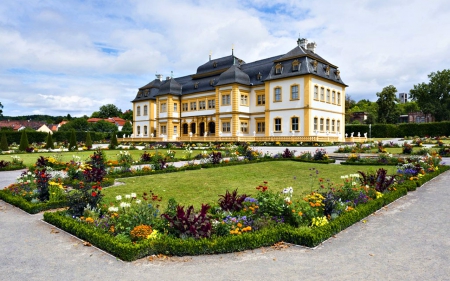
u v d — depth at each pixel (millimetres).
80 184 9492
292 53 41938
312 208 7859
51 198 10242
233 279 5191
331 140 40188
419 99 84250
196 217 6867
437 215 8719
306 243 6566
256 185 13164
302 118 39156
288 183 13625
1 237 7312
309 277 5223
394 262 5770
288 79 40531
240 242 6379
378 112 78938
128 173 15844
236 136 42844
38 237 7301
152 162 21953
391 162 19438
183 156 26953
